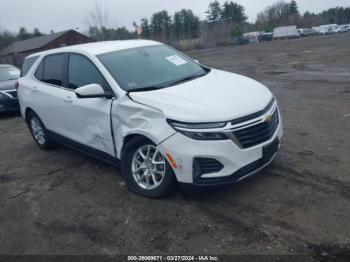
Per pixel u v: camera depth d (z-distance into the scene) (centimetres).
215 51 4075
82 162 588
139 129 411
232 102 395
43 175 554
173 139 381
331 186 421
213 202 413
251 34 7681
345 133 598
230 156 374
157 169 423
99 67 483
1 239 394
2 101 1009
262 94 434
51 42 5297
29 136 796
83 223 405
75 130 534
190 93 420
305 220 361
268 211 384
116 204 436
